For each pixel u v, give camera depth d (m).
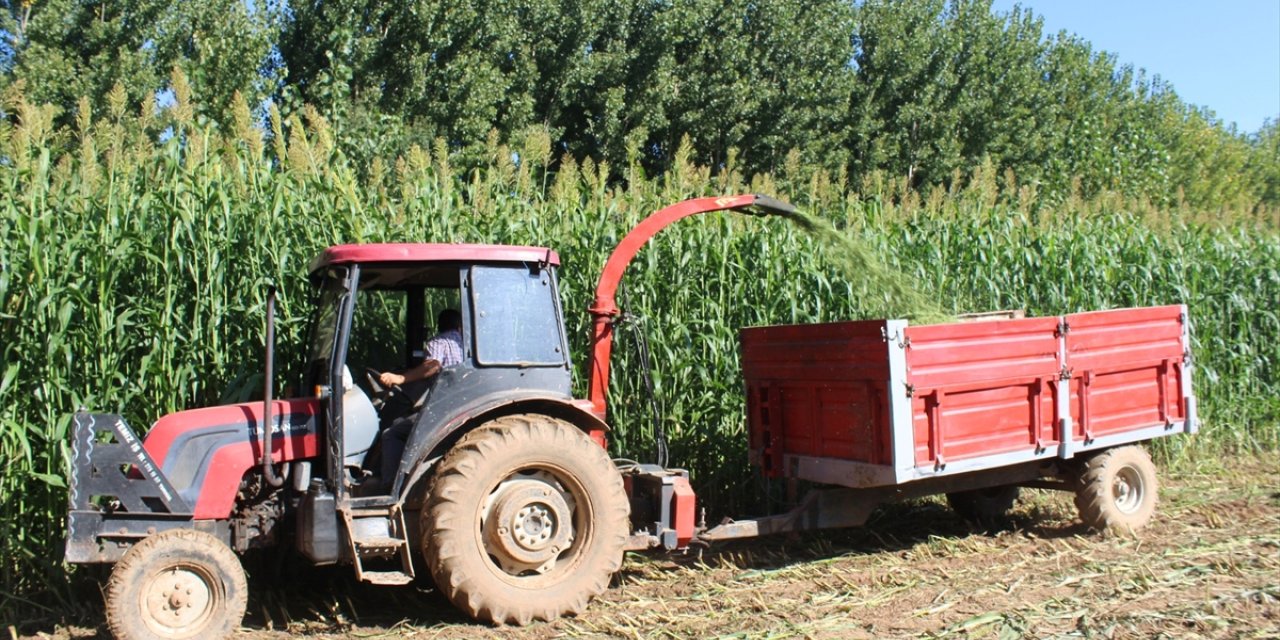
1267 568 6.22
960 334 6.32
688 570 6.46
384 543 5.14
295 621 5.48
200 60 14.60
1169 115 34.97
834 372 6.46
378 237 7.32
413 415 5.47
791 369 6.90
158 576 4.77
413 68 17.59
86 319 6.04
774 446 7.14
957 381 6.29
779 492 7.91
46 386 5.81
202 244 6.48
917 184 25.73
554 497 5.43
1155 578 6.00
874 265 8.03
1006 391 6.59
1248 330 11.13
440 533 5.15
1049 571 6.26
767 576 6.34
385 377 5.48
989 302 9.88
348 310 5.27
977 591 5.81
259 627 5.44
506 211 8.01
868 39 25.75
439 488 5.18
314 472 5.47
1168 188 28.09
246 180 7.23
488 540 5.34
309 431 5.37
